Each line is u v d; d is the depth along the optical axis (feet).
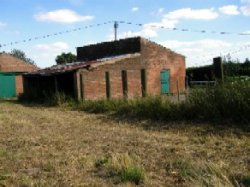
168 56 121.08
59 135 48.67
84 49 131.03
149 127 52.90
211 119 51.67
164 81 119.85
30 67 159.53
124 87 89.45
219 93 52.37
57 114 73.77
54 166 32.73
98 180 28.84
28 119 66.64
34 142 44.01
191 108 54.54
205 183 26.02
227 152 36.14
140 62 111.34
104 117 64.75
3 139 46.78
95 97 97.50
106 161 33.22
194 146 39.63
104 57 120.16
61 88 105.70
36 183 28.27
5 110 84.84
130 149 38.86
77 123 59.93
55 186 27.68
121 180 28.48
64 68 104.22
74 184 27.99
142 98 65.57
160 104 59.41
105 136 47.09
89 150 38.83
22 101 114.83
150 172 30.30
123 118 61.52
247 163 31.96
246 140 40.83
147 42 114.52
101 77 99.25
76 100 90.07
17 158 36.06
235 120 49.16
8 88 146.10
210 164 29.43
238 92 50.57
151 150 38.14
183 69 126.21
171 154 36.22
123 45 117.29
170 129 50.31
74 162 33.83
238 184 25.46
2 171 31.65
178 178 28.66
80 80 94.43
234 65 70.03
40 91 115.75
